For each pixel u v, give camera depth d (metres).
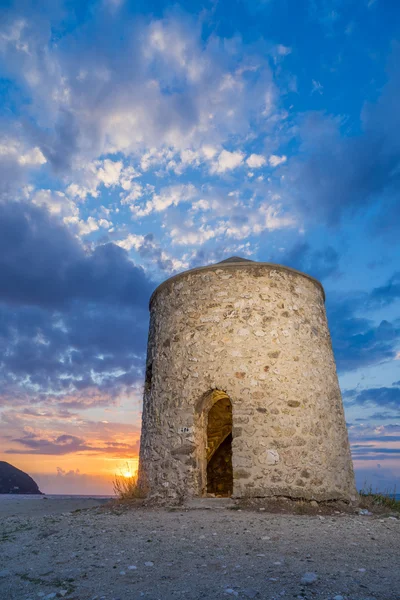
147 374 11.26
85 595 3.95
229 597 3.73
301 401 9.49
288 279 10.55
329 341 11.24
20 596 4.04
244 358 9.58
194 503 8.70
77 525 6.99
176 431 9.60
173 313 10.70
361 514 8.54
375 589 3.88
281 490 8.63
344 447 10.20
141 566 4.65
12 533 6.87
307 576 4.15
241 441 9.01
